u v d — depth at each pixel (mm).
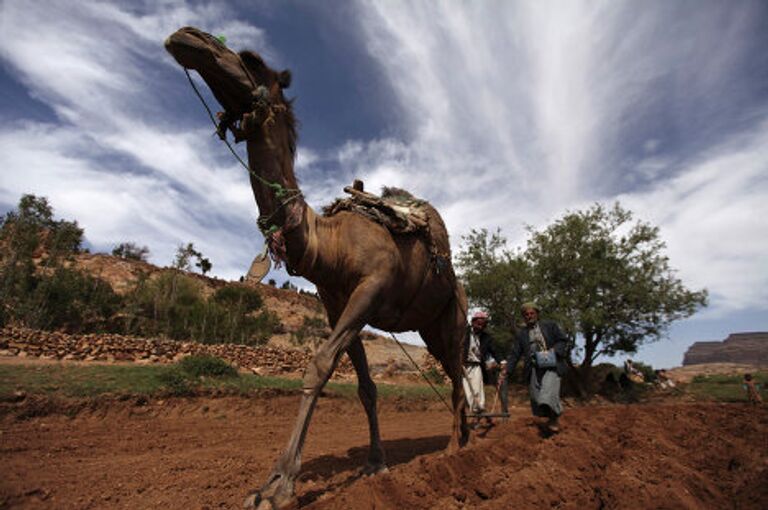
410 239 4941
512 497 3869
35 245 30719
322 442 8492
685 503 4004
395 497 3816
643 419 7023
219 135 4137
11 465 5891
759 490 4426
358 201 4816
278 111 4211
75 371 11984
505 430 6867
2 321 25516
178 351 19672
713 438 6262
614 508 4039
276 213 4090
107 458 6566
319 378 3916
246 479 5148
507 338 26625
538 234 27453
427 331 5973
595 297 25359
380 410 15383
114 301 32688
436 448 7461
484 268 27453
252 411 12555
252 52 4176
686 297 25469
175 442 8109
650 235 26016
